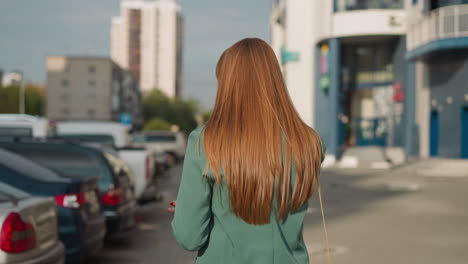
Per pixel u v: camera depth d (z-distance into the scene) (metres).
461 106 24.34
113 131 12.19
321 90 33.25
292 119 1.69
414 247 7.52
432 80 26.89
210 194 1.62
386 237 8.27
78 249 5.27
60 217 5.20
